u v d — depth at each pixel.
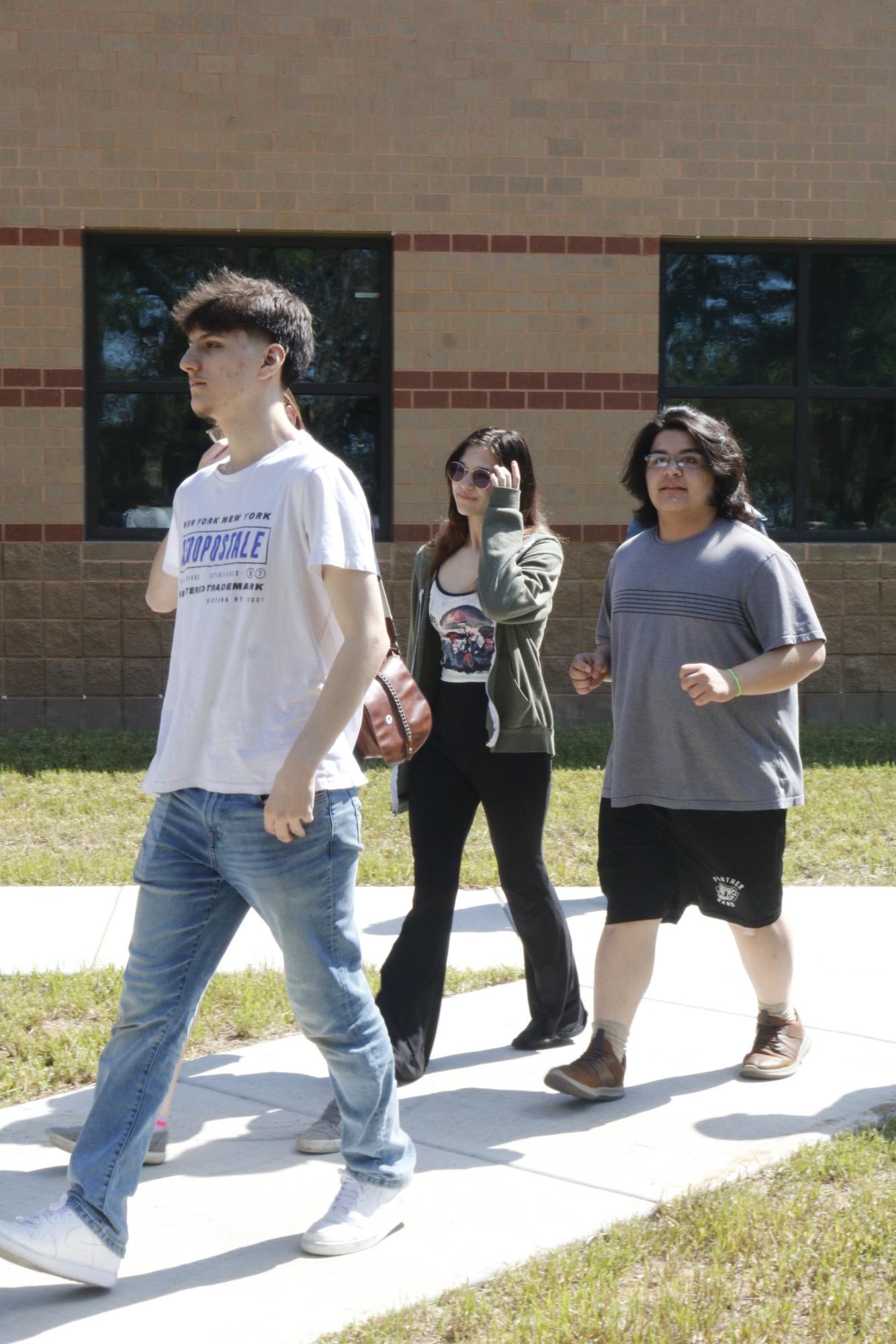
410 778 4.77
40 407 12.07
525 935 4.94
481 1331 3.09
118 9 11.87
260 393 3.37
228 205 12.05
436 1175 3.94
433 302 12.22
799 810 9.07
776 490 12.94
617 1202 3.75
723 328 12.78
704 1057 4.89
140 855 3.42
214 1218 3.71
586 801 9.23
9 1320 3.18
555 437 12.38
